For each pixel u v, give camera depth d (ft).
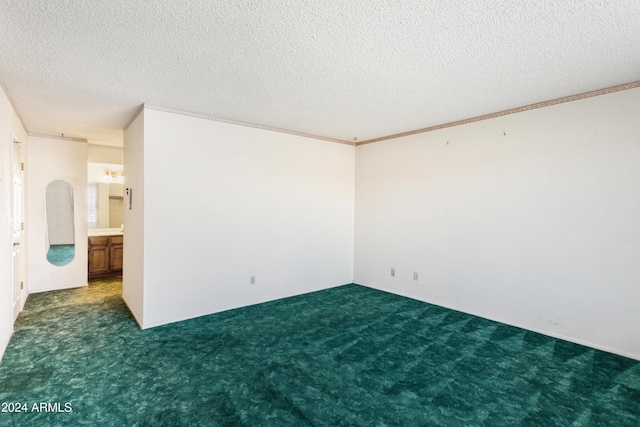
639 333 9.26
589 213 10.10
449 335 10.90
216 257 12.92
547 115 10.87
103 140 16.92
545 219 11.00
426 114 12.34
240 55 7.46
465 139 13.12
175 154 11.76
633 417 6.73
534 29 6.35
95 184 19.92
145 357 9.12
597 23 6.12
